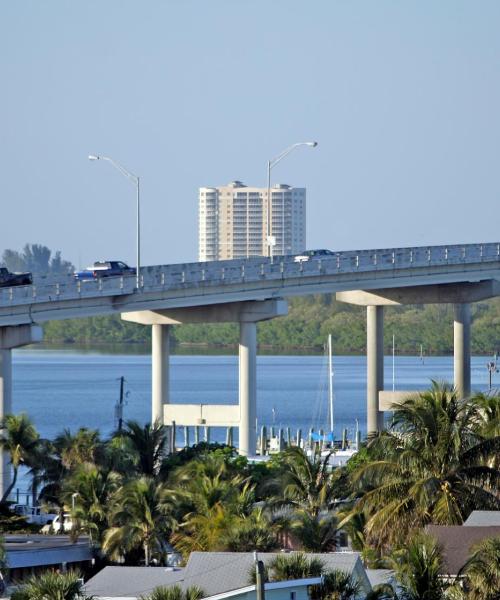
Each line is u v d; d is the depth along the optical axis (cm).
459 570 16875
